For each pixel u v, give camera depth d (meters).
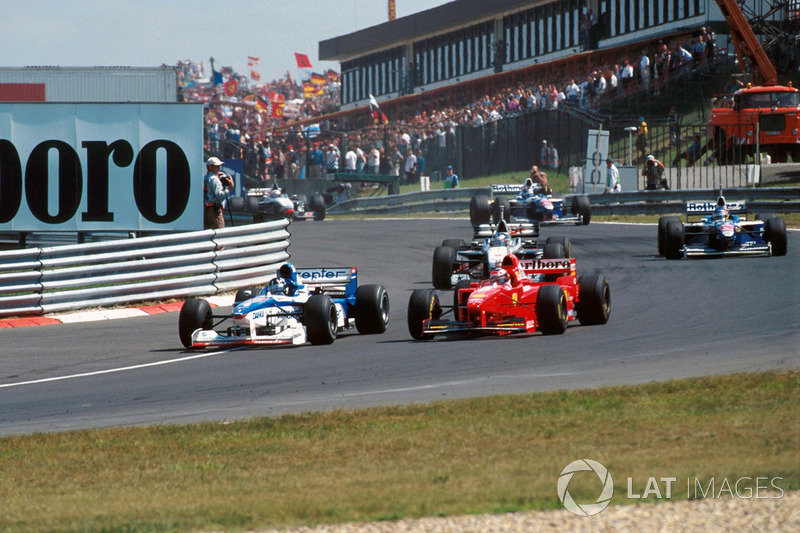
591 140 129.25
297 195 170.75
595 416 30.39
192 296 69.56
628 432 28.20
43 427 34.41
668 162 144.88
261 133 190.75
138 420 34.62
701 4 165.00
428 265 84.62
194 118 78.50
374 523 20.92
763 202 109.06
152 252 67.88
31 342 54.62
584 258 82.81
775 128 133.12
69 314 64.38
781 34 163.75
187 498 24.00
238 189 150.88
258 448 29.20
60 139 78.31
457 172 172.88
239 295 52.50
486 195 136.38
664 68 154.38
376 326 52.59
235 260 72.88
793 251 78.94
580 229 106.94
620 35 184.12
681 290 62.81
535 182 114.56
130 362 47.47
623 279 69.81
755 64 145.62
